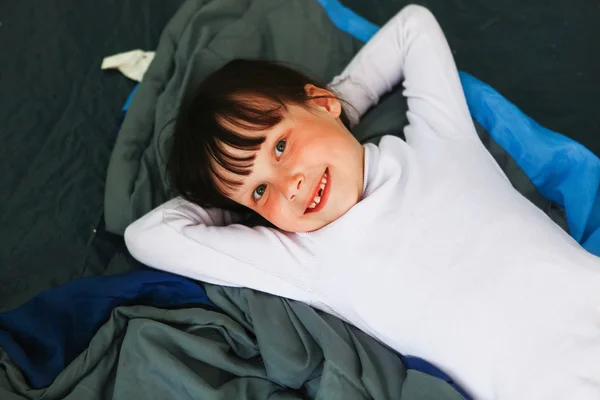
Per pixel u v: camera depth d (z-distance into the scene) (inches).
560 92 54.2
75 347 42.3
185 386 39.1
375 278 40.2
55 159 52.6
